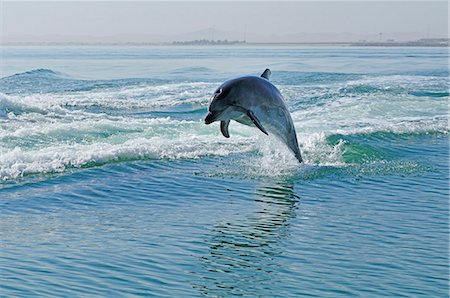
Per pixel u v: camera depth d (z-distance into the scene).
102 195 13.80
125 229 11.44
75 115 24.16
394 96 31.88
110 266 9.53
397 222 12.16
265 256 10.14
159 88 36.56
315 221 12.19
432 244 10.83
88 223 11.77
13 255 9.91
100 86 37.97
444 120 25.19
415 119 25.45
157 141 19.05
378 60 88.75
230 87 14.94
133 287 8.76
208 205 13.24
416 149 19.84
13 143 18.17
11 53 134.75
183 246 10.56
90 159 16.47
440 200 13.86
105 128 20.98
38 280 8.91
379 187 14.97
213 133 21.41
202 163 17.05
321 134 20.19
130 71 57.44
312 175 15.98
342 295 8.62
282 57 100.81
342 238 11.12
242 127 22.31
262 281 9.10
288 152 17.34
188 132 21.28
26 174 15.13
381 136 21.61
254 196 14.02
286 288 8.86
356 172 16.39
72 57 101.06
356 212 12.84
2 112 22.95
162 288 8.76
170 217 12.29
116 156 16.91
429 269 9.62
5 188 14.05
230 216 12.45
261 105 15.38
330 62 79.94
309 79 44.09
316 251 10.43
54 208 12.75
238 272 9.44
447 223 12.12
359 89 34.56
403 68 65.06
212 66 66.81
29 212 12.42
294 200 13.74
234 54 122.56
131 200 13.50
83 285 8.78
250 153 18.27
